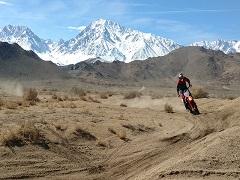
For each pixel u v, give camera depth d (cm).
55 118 2391
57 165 1767
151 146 2025
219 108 2767
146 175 1543
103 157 1933
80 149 1980
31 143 1895
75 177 1681
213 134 1930
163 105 3512
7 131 1936
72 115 2555
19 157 1767
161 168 1546
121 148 2042
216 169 1419
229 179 1352
